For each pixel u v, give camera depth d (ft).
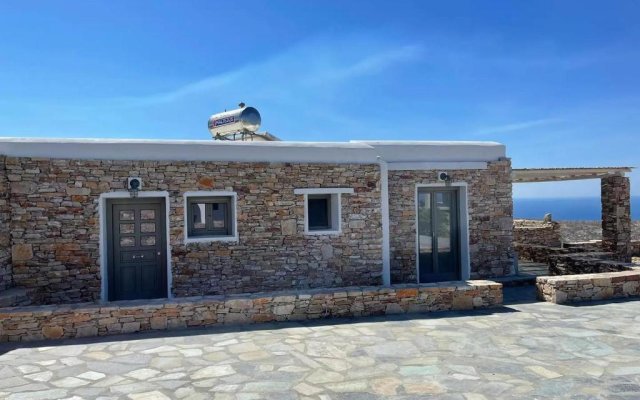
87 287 29.94
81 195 29.73
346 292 26.89
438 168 37.58
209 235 32.50
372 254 34.88
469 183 38.42
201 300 25.29
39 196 29.12
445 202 39.01
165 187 31.04
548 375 17.69
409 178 36.96
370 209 34.86
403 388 16.63
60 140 29.48
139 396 16.05
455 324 24.99
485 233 38.83
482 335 22.95
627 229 49.26
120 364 19.24
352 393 16.22
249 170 32.50
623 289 31.53
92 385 17.03
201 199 32.45
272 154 32.94
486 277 38.83
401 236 36.83
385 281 35.12
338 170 34.22
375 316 26.96
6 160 28.40
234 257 32.30
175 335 23.36
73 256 29.71
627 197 49.26
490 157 39.06
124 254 31.42
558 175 48.75
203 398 15.87
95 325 23.53
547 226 65.36
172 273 31.22
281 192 33.12
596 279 30.86
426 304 27.96
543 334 23.00
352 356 20.07
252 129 41.75
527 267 50.01
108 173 30.12
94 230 29.99
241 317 25.48
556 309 28.25
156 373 18.21
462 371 18.22
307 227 33.60
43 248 29.22
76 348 21.43
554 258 44.37
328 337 22.81
